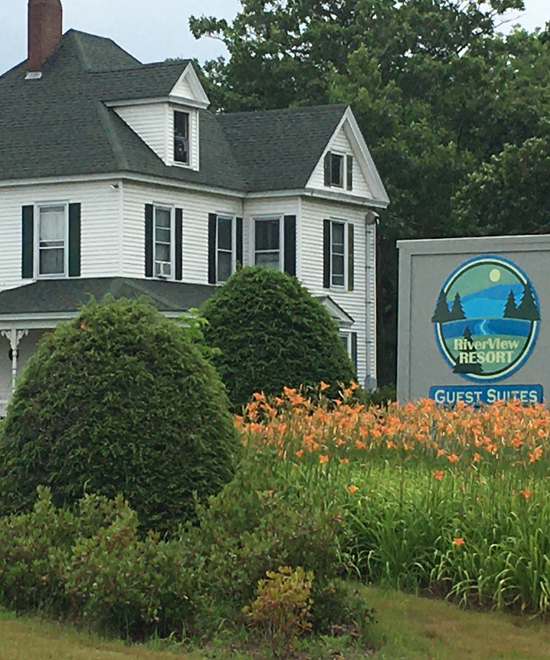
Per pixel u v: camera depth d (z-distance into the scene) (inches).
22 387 466.0
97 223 1374.3
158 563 399.5
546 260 698.8
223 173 1512.1
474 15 2246.6
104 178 1363.2
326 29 2149.4
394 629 416.5
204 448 463.8
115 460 451.2
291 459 549.3
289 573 398.3
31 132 1448.1
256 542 411.2
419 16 2197.3
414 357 726.5
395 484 509.0
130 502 449.7
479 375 709.9
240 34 2220.7
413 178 1924.2
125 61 1612.9
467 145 2103.8
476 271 713.6
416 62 2100.1
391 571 475.8
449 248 718.5
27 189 1407.5
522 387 701.9
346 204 1589.6
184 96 1449.3
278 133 1592.0
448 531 471.8
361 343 1611.7
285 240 1509.6
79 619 404.8
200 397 471.5
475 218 1779.0
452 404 716.0
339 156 1588.3
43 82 1518.2
